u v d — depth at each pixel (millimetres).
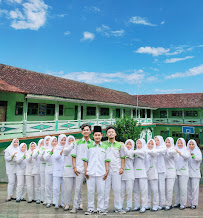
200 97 27625
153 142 5230
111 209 5059
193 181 5434
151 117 28484
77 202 4512
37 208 4781
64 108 15930
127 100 24641
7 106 11273
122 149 4719
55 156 4961
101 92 22109
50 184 5191
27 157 5699
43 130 11672
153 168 5121
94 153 4500
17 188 5703
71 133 13750
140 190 4984
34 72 16781
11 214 4113
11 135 9750
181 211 4957
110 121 18719
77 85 20047
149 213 4648
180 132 27922
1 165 10375
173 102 28422
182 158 5375
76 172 4484
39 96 11375
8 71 13773
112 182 4672
